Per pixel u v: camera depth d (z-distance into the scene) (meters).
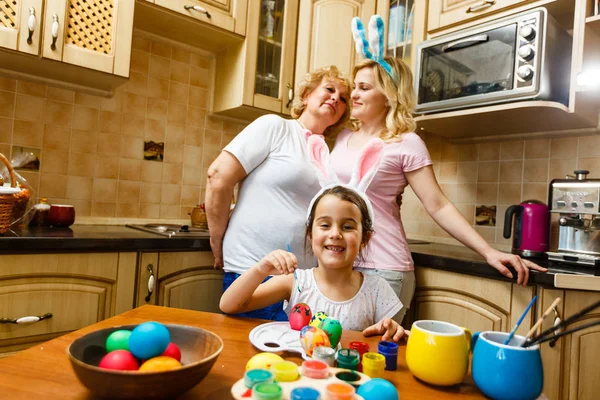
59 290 1.40
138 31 2.06
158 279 1.62
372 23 1.46
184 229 1.86
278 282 1.04
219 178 1.43
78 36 1.64
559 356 1.32
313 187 1.42
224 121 2.40
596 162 1.79
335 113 1.62
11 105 1.78
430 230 2.29
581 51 1.57
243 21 2.07
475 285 1.50
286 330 0.80
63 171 1.91
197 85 2.29
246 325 0.83
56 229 1.65
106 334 0.60
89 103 1.97
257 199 1.42
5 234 1.37
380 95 1.48
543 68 1.57
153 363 0.52
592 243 1.58
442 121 1.89
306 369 0.56
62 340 0.70
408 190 2.40
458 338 0.60
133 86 2.08
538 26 1.56
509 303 1.41
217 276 1.79
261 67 2.19
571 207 1.55
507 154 2.05
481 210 2.13
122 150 2.06
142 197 2.13
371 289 1.08
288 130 1.48
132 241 1.52
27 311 1.34
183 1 1.88
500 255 1.34
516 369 0.55
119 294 1.52
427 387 0.60
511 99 1.64
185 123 2.26
